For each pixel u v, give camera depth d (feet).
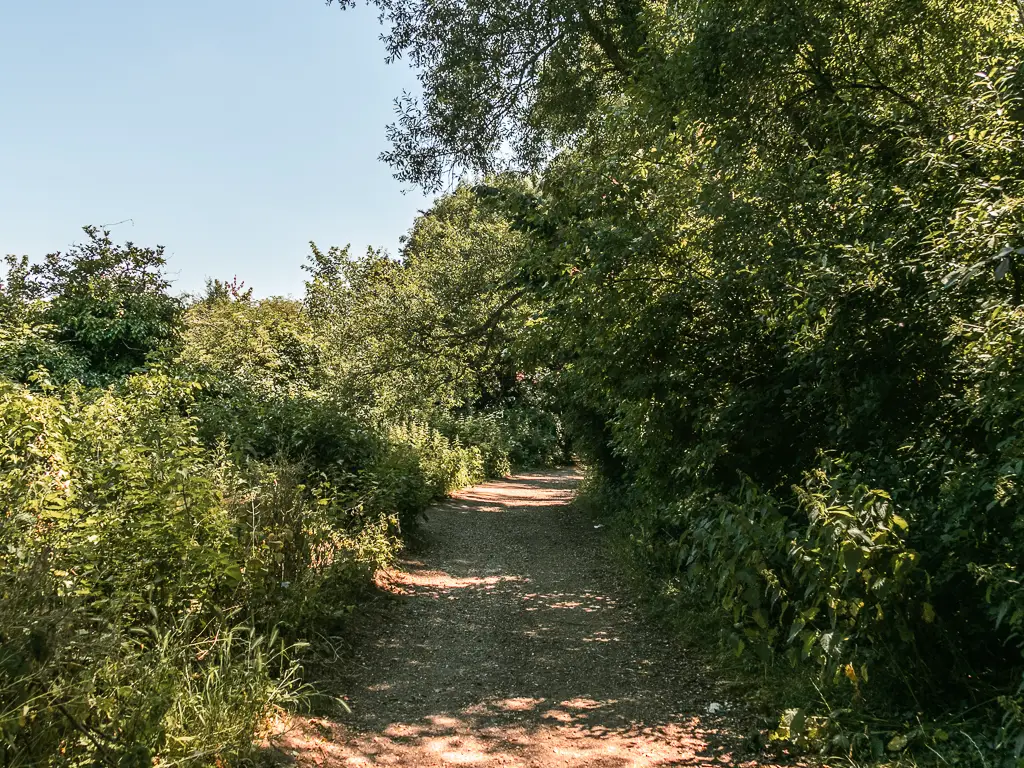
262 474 21.74
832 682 13.64
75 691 10.22
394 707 16.21
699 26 20.90
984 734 11.69
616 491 46.70
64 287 57.77
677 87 20.92
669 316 19.56
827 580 13.05
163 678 12.05
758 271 17.47
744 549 15.01
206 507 16.05
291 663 16.69
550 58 39.14
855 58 20.81
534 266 25.94
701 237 19.60
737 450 19.20
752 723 15.16
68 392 19.83
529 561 34.63
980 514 12.31
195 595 15.55
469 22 39.55
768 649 15.20
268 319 62.23
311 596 19.01
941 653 13.34
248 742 12.44
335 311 51.13
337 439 34.17
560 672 18.76
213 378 39.47
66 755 10.21
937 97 18.03
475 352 49.32
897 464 15.05
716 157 20.12
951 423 14.89
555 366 36.11
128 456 15.39
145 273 61.82
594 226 22.27
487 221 48.83
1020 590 11.01
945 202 14.44
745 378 19.75
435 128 42.39
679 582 24.93
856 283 14.79
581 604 26.08
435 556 35.09
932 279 13.64
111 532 14.32
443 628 22.75
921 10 19.58
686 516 22.36
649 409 22.06
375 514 30.73
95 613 13.04
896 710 13.50
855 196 16.72
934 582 12.93
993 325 11.77
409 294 49.01
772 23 20.03
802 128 21.11
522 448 103.50
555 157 43.93
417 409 53.16
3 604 9.84
